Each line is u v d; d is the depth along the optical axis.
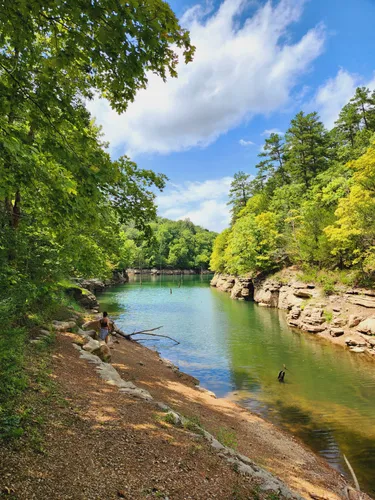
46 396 6.22
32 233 9.40
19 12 3.81
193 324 28.45
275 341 22.81
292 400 13.30
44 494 3.59
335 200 36.16
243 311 35.44
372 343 19.59
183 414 8.69
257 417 11.40
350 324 22.34
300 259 36.38
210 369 17.09
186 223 151.62
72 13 3.52
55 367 8.16
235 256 51.38
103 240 15.90
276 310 36.00
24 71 4.53
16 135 4.54
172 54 4.04
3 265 6.91
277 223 44.31
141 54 3.92
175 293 54.03
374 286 23.28
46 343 9.77
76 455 4.55
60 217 5.67
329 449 9.60
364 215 22.23
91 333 14.09
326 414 12.02
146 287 64.81
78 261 16.27
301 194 48.94
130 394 7.73
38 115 4.67
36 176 4.90
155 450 5.25
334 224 28.27
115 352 14.64
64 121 4.93
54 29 4.00
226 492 4.61
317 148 50.69
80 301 27.80
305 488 6.64
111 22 3.51
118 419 6.08
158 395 10.25
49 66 4.45
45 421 5.26
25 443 4.48
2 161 4.39
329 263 31.02
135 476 4.40
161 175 9.91
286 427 11.02
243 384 15.05
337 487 7.23
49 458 4.30
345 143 49.78
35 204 8.40
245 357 19.19
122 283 76.00
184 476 4.71
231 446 7.50
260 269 46.94
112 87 4.66
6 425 4.71
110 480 4.18
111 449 4.95
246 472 5.43
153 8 3.46
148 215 9.84
